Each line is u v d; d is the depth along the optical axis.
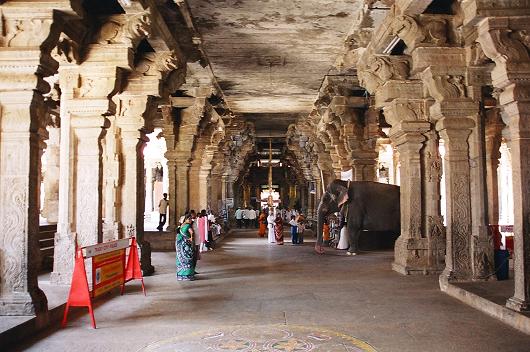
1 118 5.87
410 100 10.05
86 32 8.00
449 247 8.32
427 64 7.98
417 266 10.27
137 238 10.29
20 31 5.77
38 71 5.82
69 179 8.29
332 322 6.14
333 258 13.70
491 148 14.95
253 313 6.68
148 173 29.25
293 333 5.62
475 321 6.16
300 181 37.69
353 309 6.89
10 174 5.84
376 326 5.94
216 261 13.07
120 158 11.57
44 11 5.72
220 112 19.17
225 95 17.92
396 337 5.45
